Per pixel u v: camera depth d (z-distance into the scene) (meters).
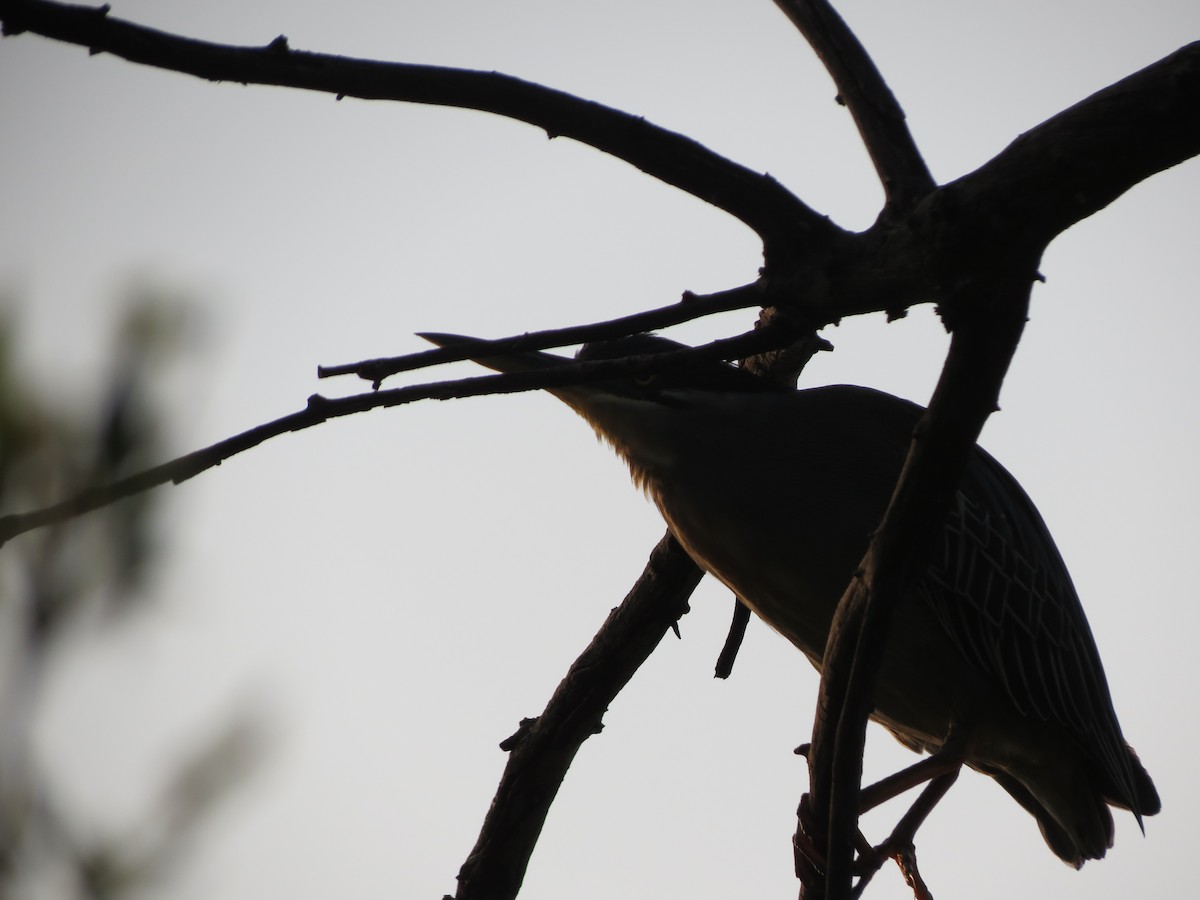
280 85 4.26
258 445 4.37
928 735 8.97
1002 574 8.83
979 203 4.38
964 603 8.60
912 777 8.28
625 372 4.68
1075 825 9.02
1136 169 4.34
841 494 8.48
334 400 4.43
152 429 3.70
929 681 8.64
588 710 8.15
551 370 4.64
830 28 5.25
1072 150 4.31
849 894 5.36
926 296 4.56
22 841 3.34
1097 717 9.20
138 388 3.68
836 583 8.46
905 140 4.96
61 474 3.61
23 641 3.46
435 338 7.59
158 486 3.68
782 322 4.74
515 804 8.15
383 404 4.50
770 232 4.65
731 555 8.49
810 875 6.43
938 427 4.67
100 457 3.62
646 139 4.57
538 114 4.52
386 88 4.34
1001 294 4.42
